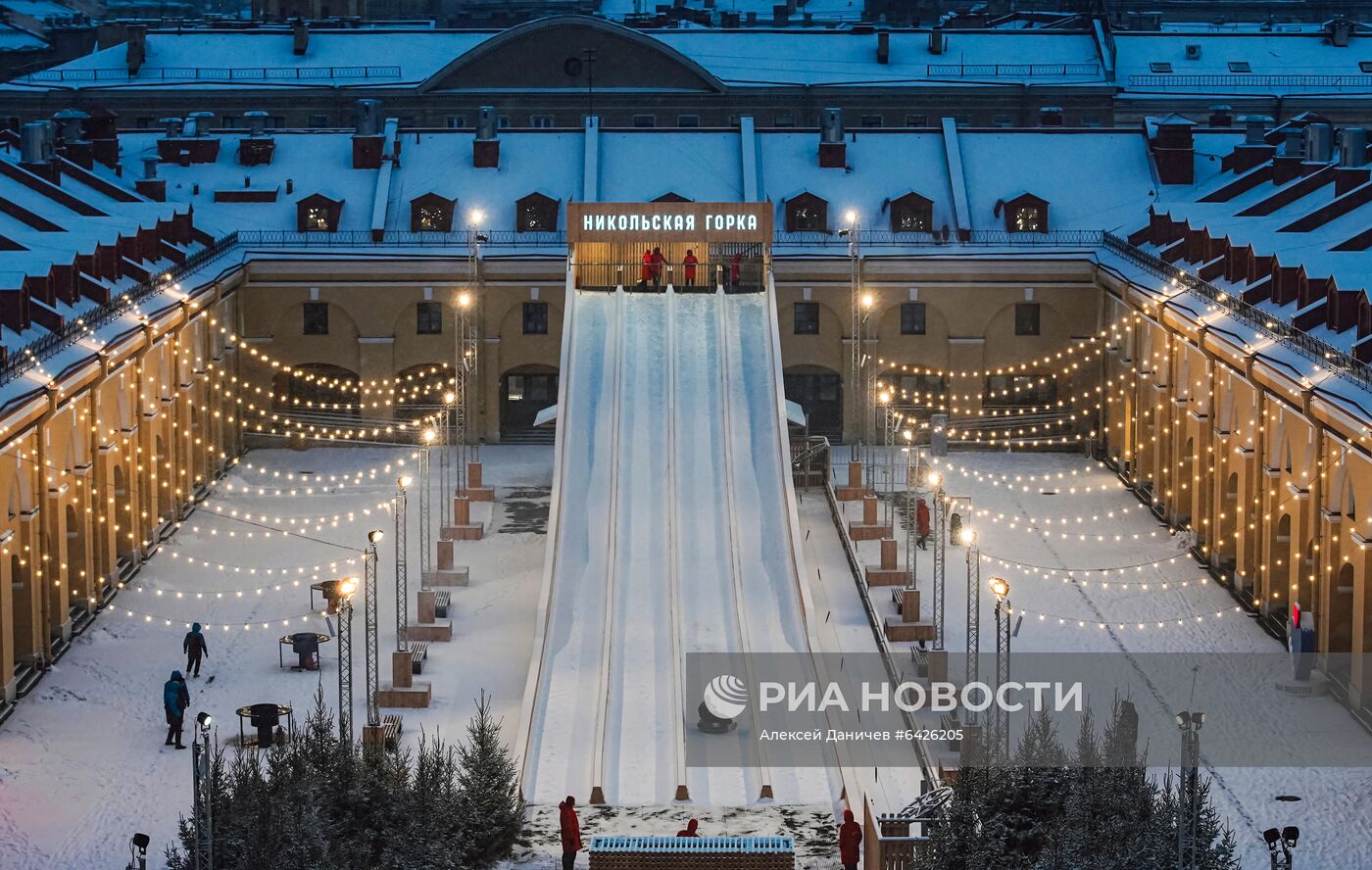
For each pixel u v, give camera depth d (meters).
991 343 112.19
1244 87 153.38
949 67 153.12
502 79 148.50
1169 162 117.44
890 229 113.88
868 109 150.38
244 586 86.06
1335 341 76.62
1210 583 86.19
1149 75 154.00
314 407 112.62
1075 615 81.88
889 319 112.25
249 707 67.94
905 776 65.56
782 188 116.25
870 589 85.38
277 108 151.12
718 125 149.25
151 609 82.69
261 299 111.12
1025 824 54.44
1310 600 75.88
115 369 84.56
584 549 83.94
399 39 157.00
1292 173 108.81
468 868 58.22
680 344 98.81
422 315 112.25
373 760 57.62
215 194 116.31
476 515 97.19
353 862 54.19
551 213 113.75
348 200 115.75
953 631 79.94
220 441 105.38
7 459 70.75
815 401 113.50
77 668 75.50
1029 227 114.12
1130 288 102.12
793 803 63.97
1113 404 107.94
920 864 53.88
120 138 122.81
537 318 112.44
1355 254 81.88
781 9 193.50
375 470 106.69
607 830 61.75
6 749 67.50
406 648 75.44
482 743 61.22
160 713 71.25
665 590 80.75
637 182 116.94
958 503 97.00
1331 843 59.88
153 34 157.62
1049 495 101.75
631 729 69.56
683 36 156.00
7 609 70.75
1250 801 63.03
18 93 150.62
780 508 86.44
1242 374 83.69
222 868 53.19
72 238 89.19
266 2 178.88
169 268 97.94
